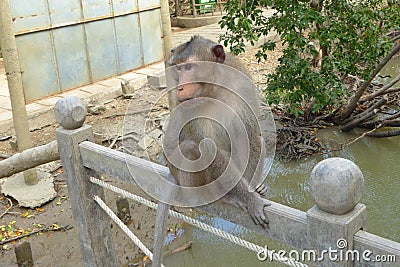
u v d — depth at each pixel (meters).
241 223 2.54
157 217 2.74
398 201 6.82
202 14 17.00
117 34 10.92
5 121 8.70
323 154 8.34
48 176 7.32
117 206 6.23
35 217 6.50
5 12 6.45
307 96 8.12
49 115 9.20
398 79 8.95
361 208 2.18
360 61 8.26
